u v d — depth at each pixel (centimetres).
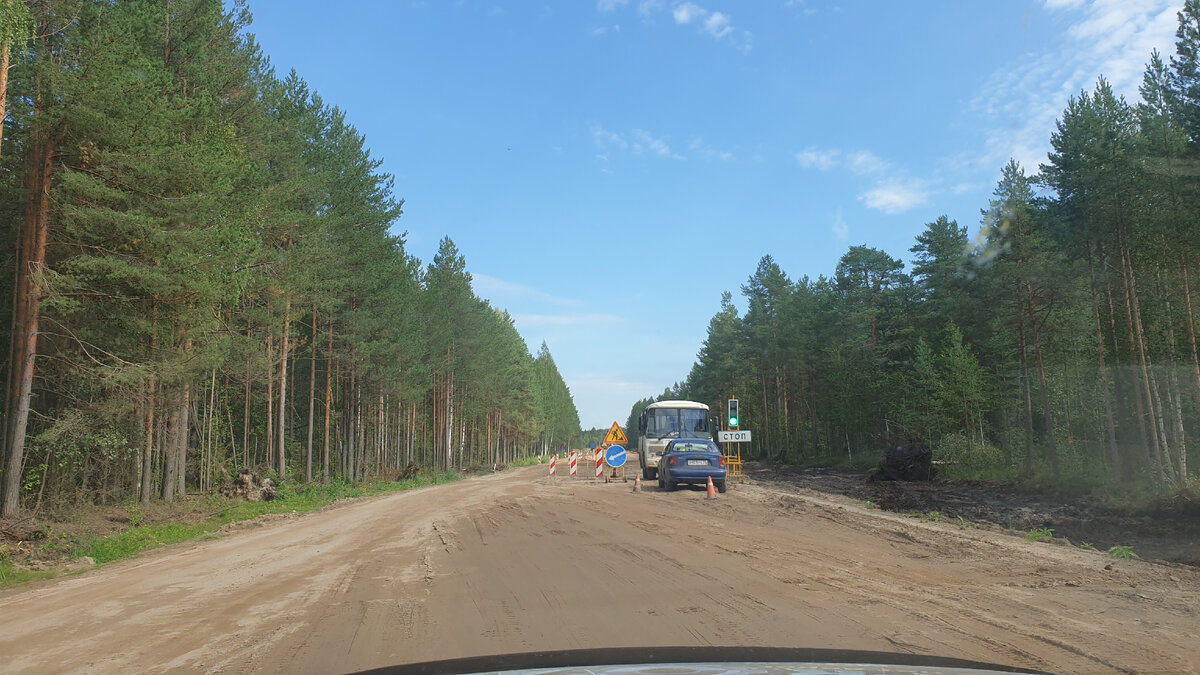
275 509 2183
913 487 2977
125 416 2038
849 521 1367
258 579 904
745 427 7725
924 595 717
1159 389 3112
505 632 598
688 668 304
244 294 2552
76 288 1783
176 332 2081
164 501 2253
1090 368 3566
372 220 3450
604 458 3095
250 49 2600
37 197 1764
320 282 2984
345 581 864
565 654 512
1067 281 3014
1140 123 2694
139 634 631
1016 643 532
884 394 4878
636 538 1167
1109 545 1373
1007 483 3042
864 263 5375
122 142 1747
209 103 2089
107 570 1082
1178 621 601
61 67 1709
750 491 2308
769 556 972
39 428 2172
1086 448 3494
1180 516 1811
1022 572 842
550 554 1024
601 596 737
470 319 5738
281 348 3181
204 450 2861
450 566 950
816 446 6362
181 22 2231
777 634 568
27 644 606
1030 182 3194
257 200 2303
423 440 6850
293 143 2814
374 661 521
